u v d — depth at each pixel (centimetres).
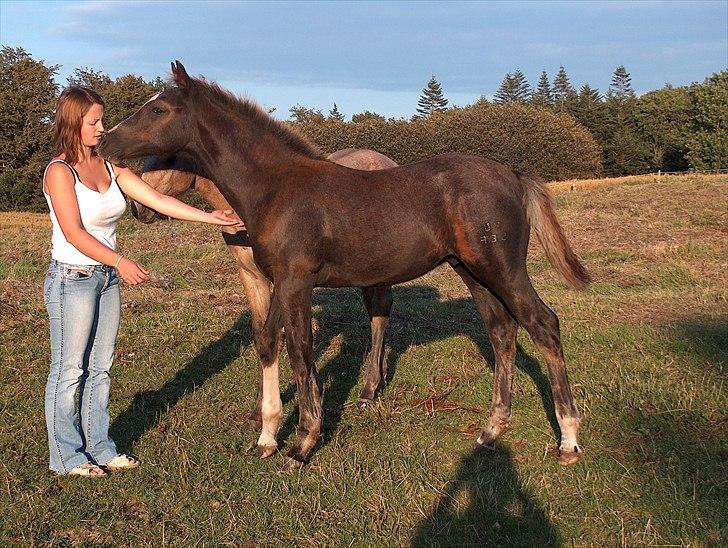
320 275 399
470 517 340
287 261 388
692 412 453
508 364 427
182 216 384
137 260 1009
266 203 396
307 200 388
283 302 392
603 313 727
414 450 419
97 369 388
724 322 670
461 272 430
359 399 510
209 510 350
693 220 1330
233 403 500
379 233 388
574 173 4472
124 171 385
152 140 398
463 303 795
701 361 557
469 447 425
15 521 335
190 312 705
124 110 3297
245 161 404
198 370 562
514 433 438
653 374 529
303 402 402
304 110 5353
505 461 403
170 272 928
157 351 600
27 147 3070
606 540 319
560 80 9012
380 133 4078
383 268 398
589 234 1278
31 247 1066
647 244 1178
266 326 423
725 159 4488
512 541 321
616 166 5841
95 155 368
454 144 4212
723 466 381
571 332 641
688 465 385
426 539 320
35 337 614
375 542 321
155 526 333
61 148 350
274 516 344
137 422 460
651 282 931
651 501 348
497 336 426
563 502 352
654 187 1734
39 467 393
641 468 385
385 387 536
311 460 409
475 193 388
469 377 545
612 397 487
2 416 460
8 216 2297
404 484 370
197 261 1007
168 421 463
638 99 6262
